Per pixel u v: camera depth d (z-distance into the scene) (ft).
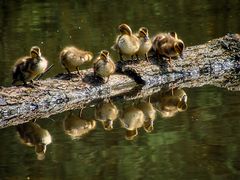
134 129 47.11
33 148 44.06
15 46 76.33
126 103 54.70
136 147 42.98
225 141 42.83
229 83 58.80
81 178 38.17
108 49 72.08
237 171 37.76
